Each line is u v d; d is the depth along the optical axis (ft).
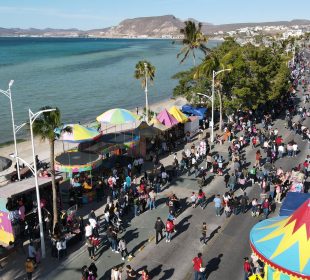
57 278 62.75
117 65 506.48
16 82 328.90
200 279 60.54
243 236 75.31
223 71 147.84
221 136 144.25
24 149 148.46
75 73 409.49
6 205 70.33
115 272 58.65
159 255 69.10
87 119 206.39
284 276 46.34
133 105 248.93
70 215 77.87
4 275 63.93
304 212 47.14
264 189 92.94
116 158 119.96
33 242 68.23
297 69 336.70
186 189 99.60
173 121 135.13
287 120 170.40
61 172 105.70
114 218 79.36
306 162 106.52
